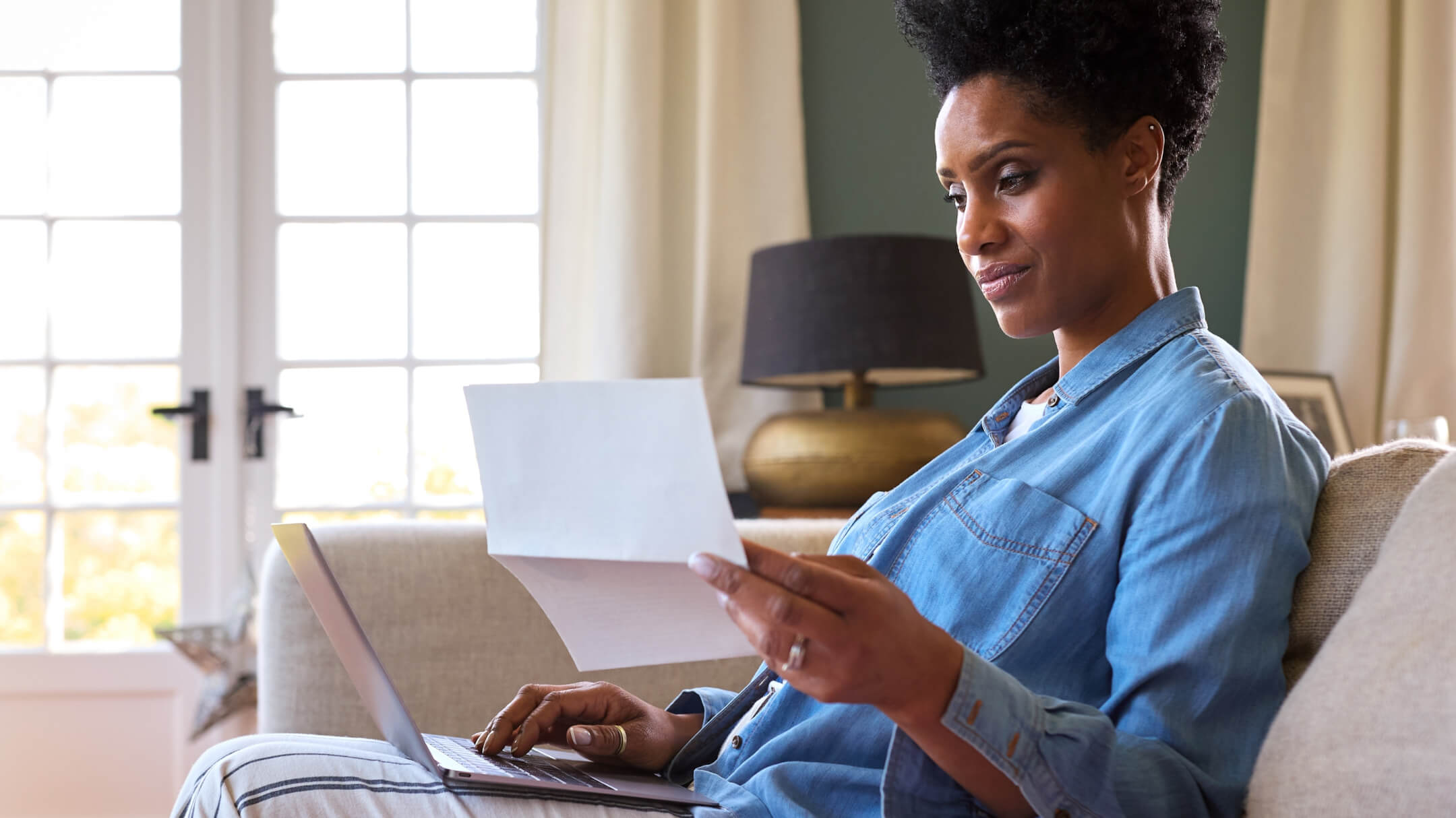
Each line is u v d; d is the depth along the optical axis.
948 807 0.68
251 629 2.54
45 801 2.74
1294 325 2.61
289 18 2.96
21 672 2.76
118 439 2.89
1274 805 0.63
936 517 0.85
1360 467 0.79
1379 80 2.57
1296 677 0.74
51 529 2.86
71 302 2.91
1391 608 0.66
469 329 2.94
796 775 0.80
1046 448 0.86
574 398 0.69
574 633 0.76
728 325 2.65
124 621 2.86
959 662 0.63
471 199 2.96
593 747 0.93
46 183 2.93
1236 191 2.72
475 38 2.97
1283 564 0.71
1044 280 0.86
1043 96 0.84
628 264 2.63
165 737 2.77
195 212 2.92
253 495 2.88
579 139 2.76
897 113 2.76
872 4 2.78
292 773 0.75
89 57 2.95
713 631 0.71
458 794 0.77
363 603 1.42
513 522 0.72
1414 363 2.51
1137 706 0.69
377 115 2.96
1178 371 0.81
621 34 2.67
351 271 2.94
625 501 0.67
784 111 2.68
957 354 2.20
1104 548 0.76
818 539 1.51
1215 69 0.90
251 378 2.91
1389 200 2.62
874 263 2.17
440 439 2.92
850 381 2.38
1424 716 0.60
